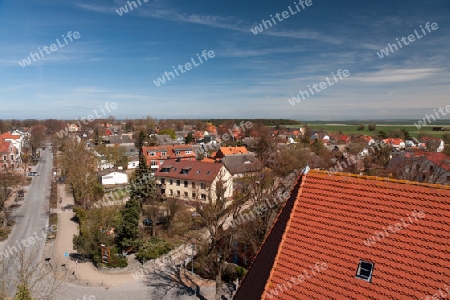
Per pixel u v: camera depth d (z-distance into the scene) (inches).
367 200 549.3
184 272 1398.9
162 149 3627.0
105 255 1445.6
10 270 1369.3
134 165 3754.9
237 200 1694.1
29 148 5147.6
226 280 1302.9
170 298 1196.5
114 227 1737.2
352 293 478.0
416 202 507.2
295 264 541.6
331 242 537.3
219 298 1132.5
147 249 1572.3
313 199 600.4
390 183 544.7
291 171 2588.6
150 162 3516.2
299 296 507.8
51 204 2522.1
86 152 2913.4
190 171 2539.4
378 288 465.1
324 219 566.3
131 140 5073.8
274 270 547.8
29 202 2568.9
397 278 460.1
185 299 1184.8
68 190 2947.8
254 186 1573.6
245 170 2827.3
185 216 2043.6
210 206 1359.5
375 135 5462.6
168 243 1680.6
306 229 571.2
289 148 3036.4
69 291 1254.9
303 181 634.2
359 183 574.2
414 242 476.7
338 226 547.2
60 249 1676.9
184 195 2534.5
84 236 1583.4
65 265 1487.5
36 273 1366.9
